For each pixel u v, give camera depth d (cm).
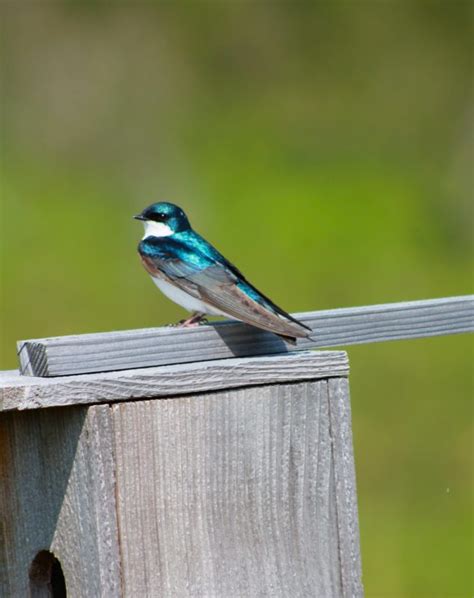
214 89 1920
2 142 1802
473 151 1841
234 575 531
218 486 528
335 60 1962
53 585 574
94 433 501
